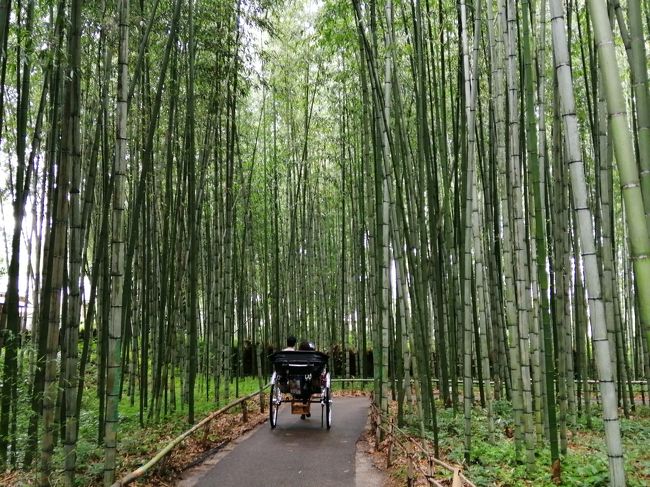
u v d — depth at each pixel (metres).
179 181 7.88
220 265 10.75
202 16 7.70
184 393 9.91
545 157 6.96
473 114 5.63
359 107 10.11
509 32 5.57
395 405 9.38
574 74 8.43
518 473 4.79
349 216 16.31
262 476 5.24
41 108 5.88
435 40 7.29
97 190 9.34
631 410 9.04
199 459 5.96
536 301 6.46
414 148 9.74
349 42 7.77
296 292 15.74
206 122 8.76
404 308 7.43
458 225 8.84
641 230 2.38
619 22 3.53
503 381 10.48
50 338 4.37
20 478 5.06
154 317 9.52
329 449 6.44
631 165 2.41
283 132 13.98
